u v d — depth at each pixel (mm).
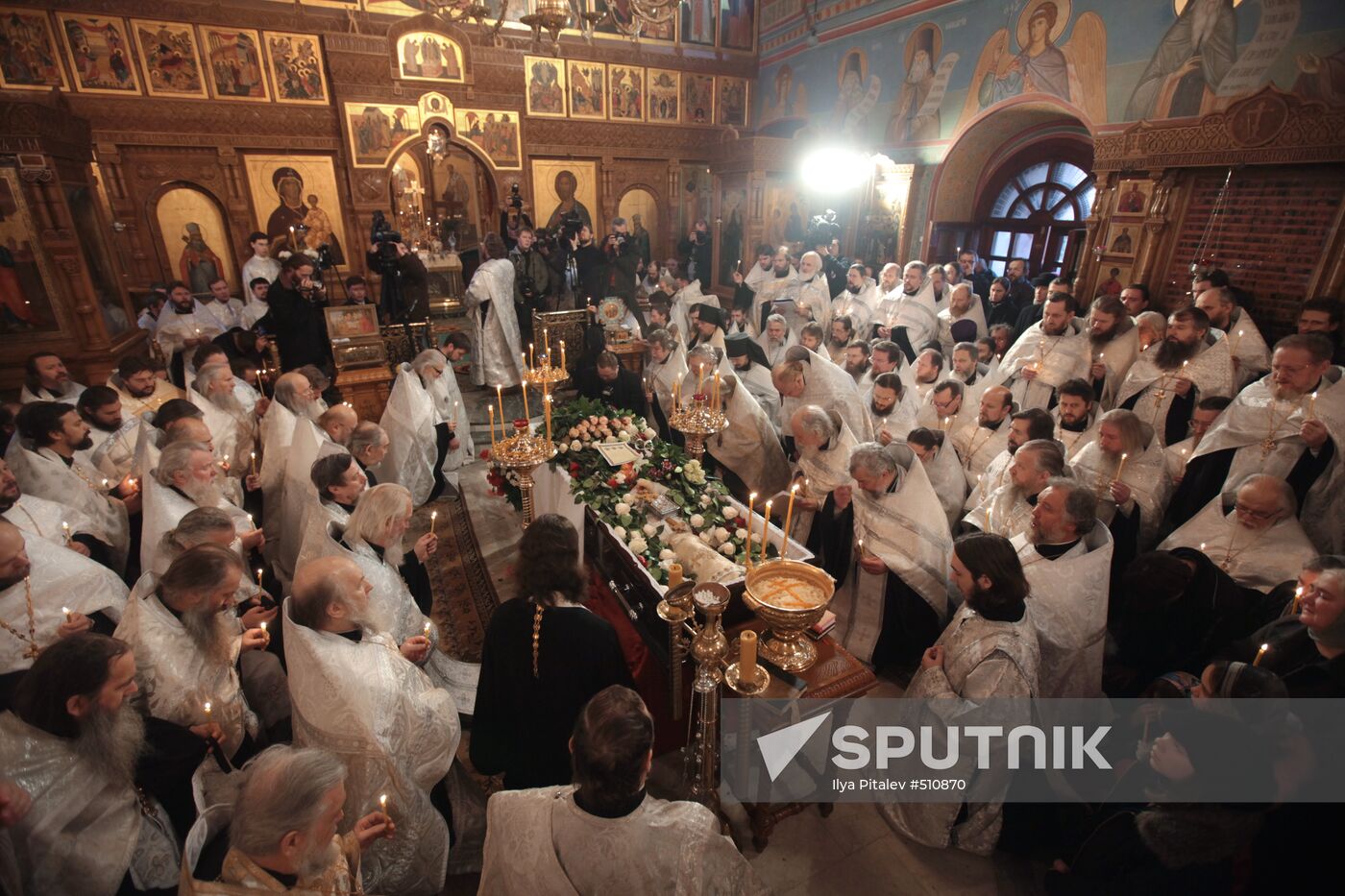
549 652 2086
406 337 7629
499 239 8008
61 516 3078
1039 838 2502
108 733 1695
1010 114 8734
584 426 4168
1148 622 2723
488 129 11828
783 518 3482
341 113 10789
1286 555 2822
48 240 6637
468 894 2432
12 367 6762
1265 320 6262
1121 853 1895
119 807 1740
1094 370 4969
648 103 13102
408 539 5141
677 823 1455
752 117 14047
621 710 1392
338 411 4043
